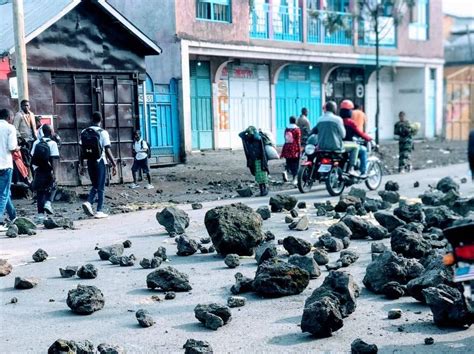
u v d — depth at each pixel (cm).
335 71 2895
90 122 1548
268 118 2567
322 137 1353
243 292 631
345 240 827
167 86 2052
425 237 804
